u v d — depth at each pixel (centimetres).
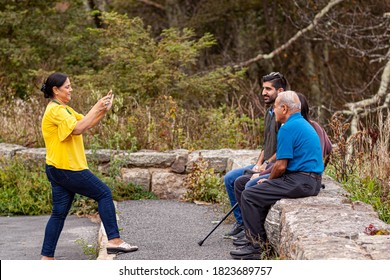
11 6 2000
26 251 849
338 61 2634
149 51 1706
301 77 2711
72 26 2033
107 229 778
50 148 748
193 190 1102
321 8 2391
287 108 726
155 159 1159
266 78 810
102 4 2602
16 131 1318
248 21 2833
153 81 1625
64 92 750
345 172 970
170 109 1311
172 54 1686
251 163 1052
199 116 1408
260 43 2806
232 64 2489
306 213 673
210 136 1332
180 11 2758
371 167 953
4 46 1975
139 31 1734
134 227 916
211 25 2856
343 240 590
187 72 2375
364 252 557
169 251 789
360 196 870
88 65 2077
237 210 845
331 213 673
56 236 759
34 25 2038
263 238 734
